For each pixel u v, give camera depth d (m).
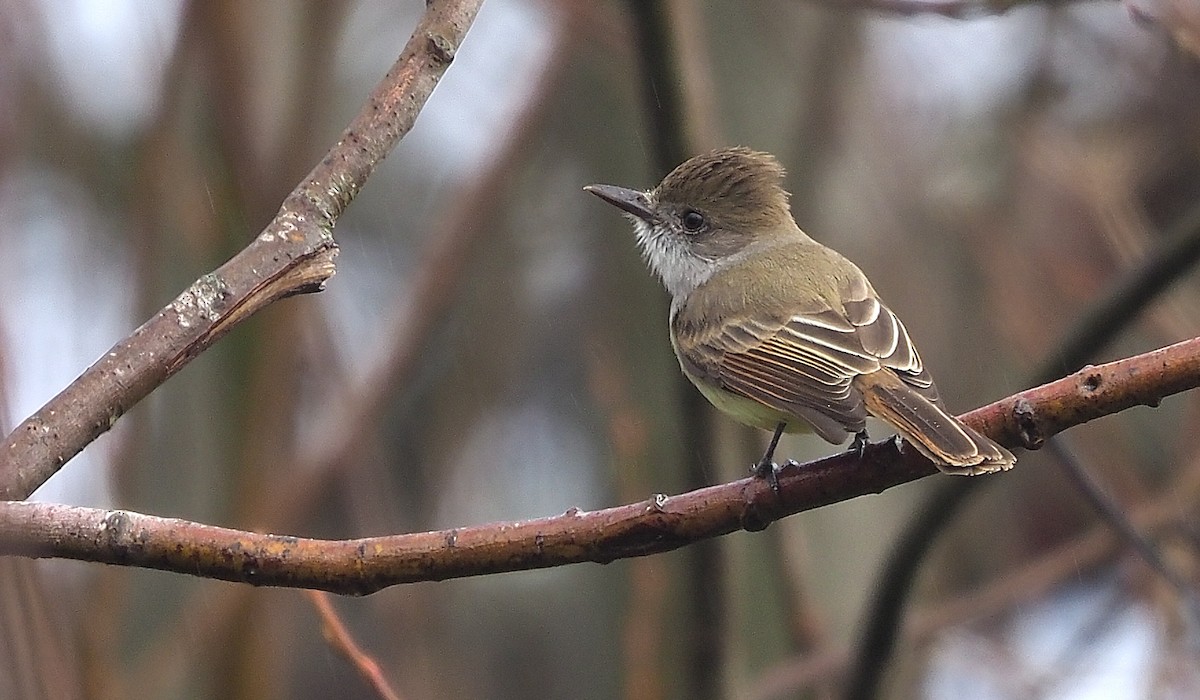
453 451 14.70
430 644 12.53
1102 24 14.27
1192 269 9.57
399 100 6.35
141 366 5.82
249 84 10.62
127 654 12.66
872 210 13.81
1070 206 14.88
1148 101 14.26
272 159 10.70
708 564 9.93
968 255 14.54
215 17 10.44
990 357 14.46
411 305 12.50
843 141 13.12
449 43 6.44
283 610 13.18
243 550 5.91
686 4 9.98
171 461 12.52
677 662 10.78
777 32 12.70
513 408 16.17
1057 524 15.96
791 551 11.45
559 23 12.31
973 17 9.65
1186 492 12.72
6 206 10.70
